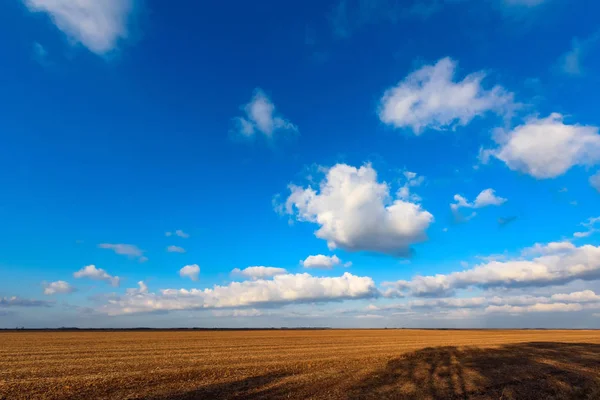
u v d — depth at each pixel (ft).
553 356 120.98
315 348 144.36
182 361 94.63
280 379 69.05
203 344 162.40
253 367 84.17
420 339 225.76
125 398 52.75
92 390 57.57
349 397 55.26
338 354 118.21
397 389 61.16
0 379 66.39
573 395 61.41
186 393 56.18
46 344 153.48
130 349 130.82
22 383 61.98
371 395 56.65
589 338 253.44
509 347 158.20
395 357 109.40
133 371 76.07
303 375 74.08
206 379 68.18
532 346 165.37
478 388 63.16
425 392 59.31
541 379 74.18
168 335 256.93
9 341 172.35
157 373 73.00
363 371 80.23
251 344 165.48
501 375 77.71
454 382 68.44
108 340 185.98
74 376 69.56
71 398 52.75
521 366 93.20
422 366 89.92
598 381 74.18
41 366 83.46
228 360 98.27
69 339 192.65
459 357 114.01
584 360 110.83
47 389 58.03
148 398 52.95
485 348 150.71
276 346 153.99
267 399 54.03
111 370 77.46
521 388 64.54
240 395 56.03
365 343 179.22
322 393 57.93
